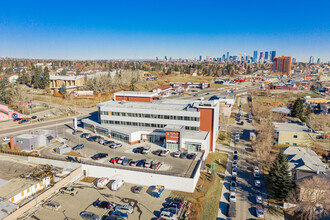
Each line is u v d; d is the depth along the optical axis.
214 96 167.00
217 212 49.41
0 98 132.00
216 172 65.75
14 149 72.25
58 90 161.75
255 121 125.38
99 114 91.75
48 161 63.69
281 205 52.97
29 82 196.00
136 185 56.47
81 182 57.34
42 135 74.69
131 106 85.56
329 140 96.12
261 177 65.06
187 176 55.56
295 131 88.50
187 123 77.25
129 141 76.00
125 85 193.88
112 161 62.94
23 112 117.88
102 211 46.69
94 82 171.12
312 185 50.91
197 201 51.12
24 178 56.12
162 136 79.06
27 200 48.69
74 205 48.28
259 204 52.97
